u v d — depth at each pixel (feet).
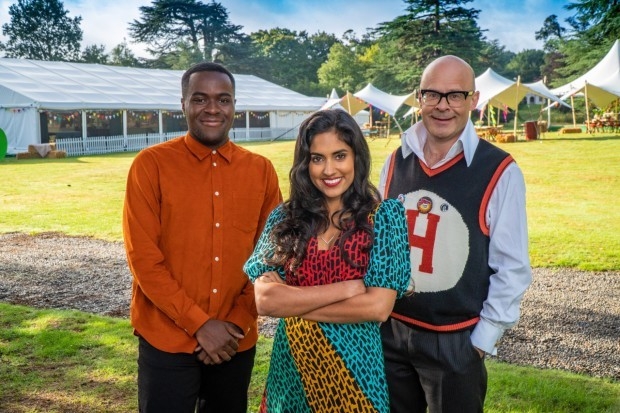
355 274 6.48
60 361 13.34
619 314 16.89
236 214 8.06
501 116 172.76
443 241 7.62
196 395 7.94
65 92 86.63
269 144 97.09
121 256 24.68
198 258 7.84
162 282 7.54
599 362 13.64
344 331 6.52
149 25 214.28
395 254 6.46
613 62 88.33
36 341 14.53
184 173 7.86
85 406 11.23
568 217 30.89
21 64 94.99
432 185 7.84
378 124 116.57
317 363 6.56
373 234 6.44
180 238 7.81
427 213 7.76
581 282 20.02
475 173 7.63
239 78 132.05
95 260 24.02
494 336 7.50
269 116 117.80
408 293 7.74
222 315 7.97
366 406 6.44
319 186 6.63
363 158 6.63
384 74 172.55
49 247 26.30
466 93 7.69
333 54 192.95
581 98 148.15
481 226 7.58
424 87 7.82
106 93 93.40
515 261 7.43
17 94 78.74
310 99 129.90
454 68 7.69
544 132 97.71
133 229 7.62
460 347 7.57
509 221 7.47
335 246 6.53
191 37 218.38
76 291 19.74
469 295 7.59
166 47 221.05
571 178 45.32
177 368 7.70
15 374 12.61
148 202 7.70
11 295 19.27
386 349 8.07
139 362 7.97
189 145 7.98
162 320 7.73
